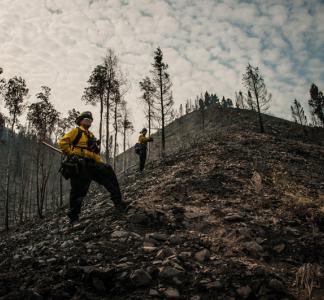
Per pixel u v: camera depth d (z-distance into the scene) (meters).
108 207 7.40
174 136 72.00
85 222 5.97
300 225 5.96
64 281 3.37
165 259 4.02
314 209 6.74
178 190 8.56
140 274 3.50
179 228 5.51
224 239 5.18
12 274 3.59
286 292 3.46
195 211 6.67
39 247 4.93
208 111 83.12
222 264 4.05
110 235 4.95
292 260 4.51
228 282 3.55
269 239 5.18
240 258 4.45
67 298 3.15
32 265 3.91
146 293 3.30
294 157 18.14
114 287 3.38
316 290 3.65
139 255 4.12
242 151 17.25
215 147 18.58
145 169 16.70
